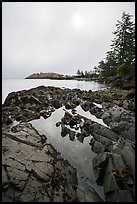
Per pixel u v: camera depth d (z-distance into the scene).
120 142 9.76
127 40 37.12
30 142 9.90
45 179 7.25
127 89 23.88
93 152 10.09
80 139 11.23
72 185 7.59
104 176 8.18
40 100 18.08
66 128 12.36
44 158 8.55
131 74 28.38
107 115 13.62
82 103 17.50
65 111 15.80
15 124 12.74
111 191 7.27
